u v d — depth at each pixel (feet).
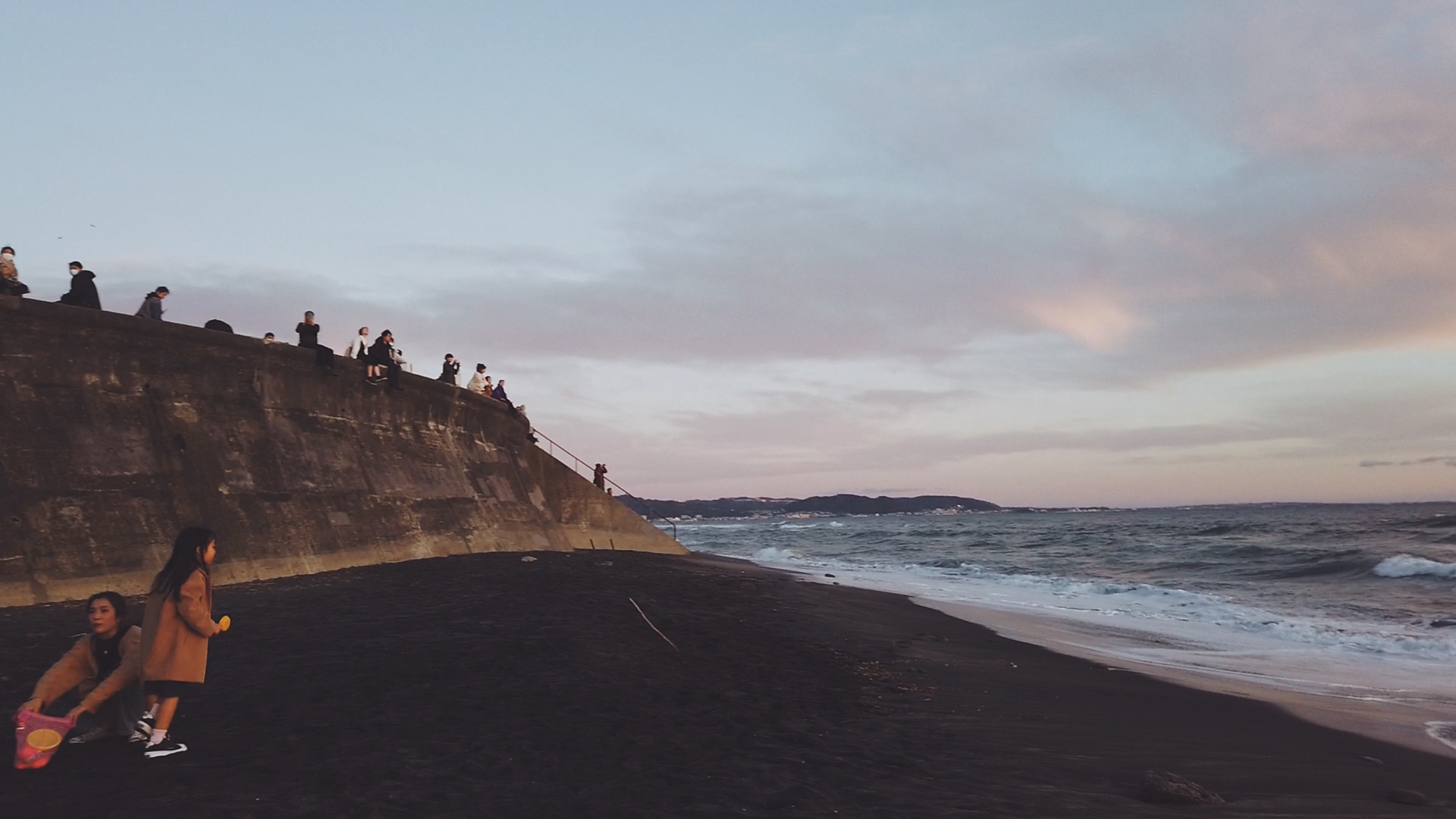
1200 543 160.76
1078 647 48.57
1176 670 41.88
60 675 20.26
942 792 20.35
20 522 47.14
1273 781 23.50
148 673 20.12
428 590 53.36
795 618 53.62
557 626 40.47
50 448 50.14
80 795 17.25
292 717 23.89
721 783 19.93
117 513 51.80
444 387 92.17
